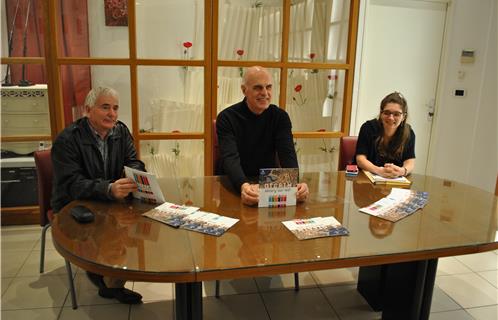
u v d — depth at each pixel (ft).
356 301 7.18
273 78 10.29
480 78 12.27
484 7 11.78
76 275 7.76
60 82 9.27
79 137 6.18
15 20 9.43
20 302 6.86
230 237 4.38
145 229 4.54
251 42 9.97
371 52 11.76
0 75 9.44
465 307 7.10
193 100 9.98
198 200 5.61
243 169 7.00
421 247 4.31
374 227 4.82
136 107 9.63
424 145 12.87
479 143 12.67
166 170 10.24
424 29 11.90
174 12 9.43
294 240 4.36
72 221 4.74
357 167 7.63
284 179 5.41
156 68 9.62
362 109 12.14
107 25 9.27
